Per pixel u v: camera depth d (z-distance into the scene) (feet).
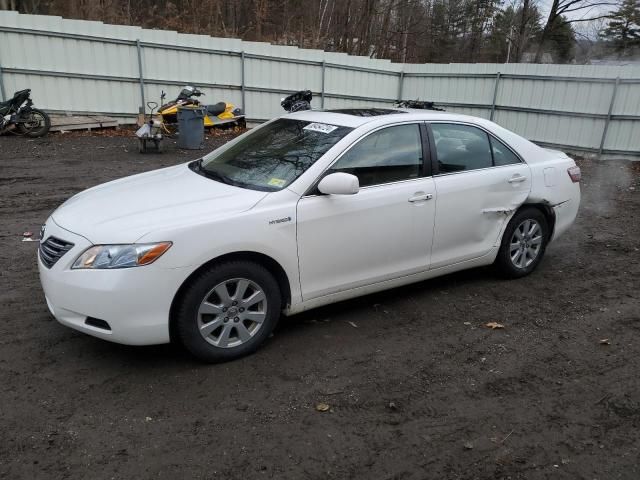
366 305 15.26
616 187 35.32
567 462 9.33
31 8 69.10
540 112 49.78
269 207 11.93
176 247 10.80
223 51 48.91
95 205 12.23
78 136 41.93
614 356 12.94
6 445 9.19
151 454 9.12
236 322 11.91
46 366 11.60
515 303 15.76
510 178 16.15
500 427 10.19
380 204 13.43
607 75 45.65
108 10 67.56
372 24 89.35
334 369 11.93
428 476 8.89
